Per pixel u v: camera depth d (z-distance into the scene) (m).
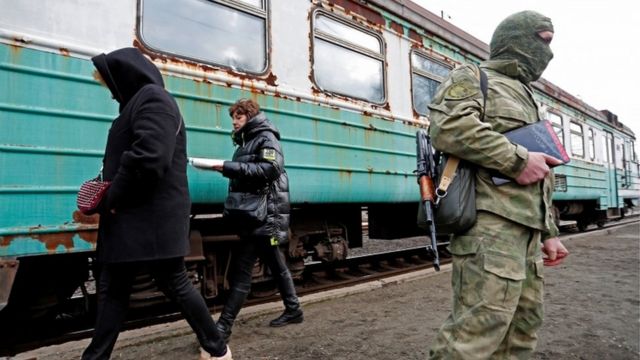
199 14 3.33
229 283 3.90
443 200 1.58
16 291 2.84
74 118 2.62
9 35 2.41
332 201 4.21
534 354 2.64
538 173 1.49
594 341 2.87
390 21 5.10
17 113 2.41
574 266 5.68
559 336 2.96
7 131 2.37
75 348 2.71
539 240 1.66
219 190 3.33
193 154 3.17
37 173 2.46
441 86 1.68
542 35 1.75
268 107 3.71
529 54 1.75
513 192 1.55
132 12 2.94
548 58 1.79
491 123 1.63
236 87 3.48
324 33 4.30
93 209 1.77
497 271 1.48
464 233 1.57
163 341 2.87
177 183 1.94
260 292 4.14
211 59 3.37
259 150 2.65
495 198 1.55
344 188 4.32
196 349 2.70
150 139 1.73
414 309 3.66
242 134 2.77
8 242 2.34
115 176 1.77
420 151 1.78
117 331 1.87
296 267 4.44
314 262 6.20
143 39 2.99
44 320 3.21
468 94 1.59
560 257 1.77
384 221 6.16
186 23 3.25
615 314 3.47
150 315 3.73
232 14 3.55
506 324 1.47
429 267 5.79
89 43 2.73
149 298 3.17
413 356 2.60
